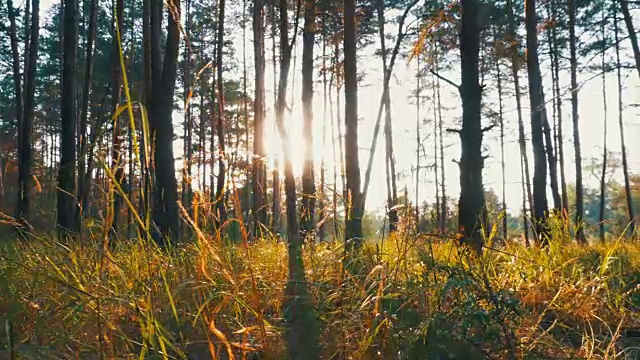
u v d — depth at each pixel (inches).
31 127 735.1
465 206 335.6
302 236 186.9
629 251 285.7
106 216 116.7
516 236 252.4
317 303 141.6
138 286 131.0
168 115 436.5
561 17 866.8
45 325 122.7
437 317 124.8
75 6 546.0
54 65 1334.9
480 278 137.9
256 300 113.4
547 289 181.0
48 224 243.4
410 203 157.8
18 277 148.8
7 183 1337.4
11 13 955.3
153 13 466.9
